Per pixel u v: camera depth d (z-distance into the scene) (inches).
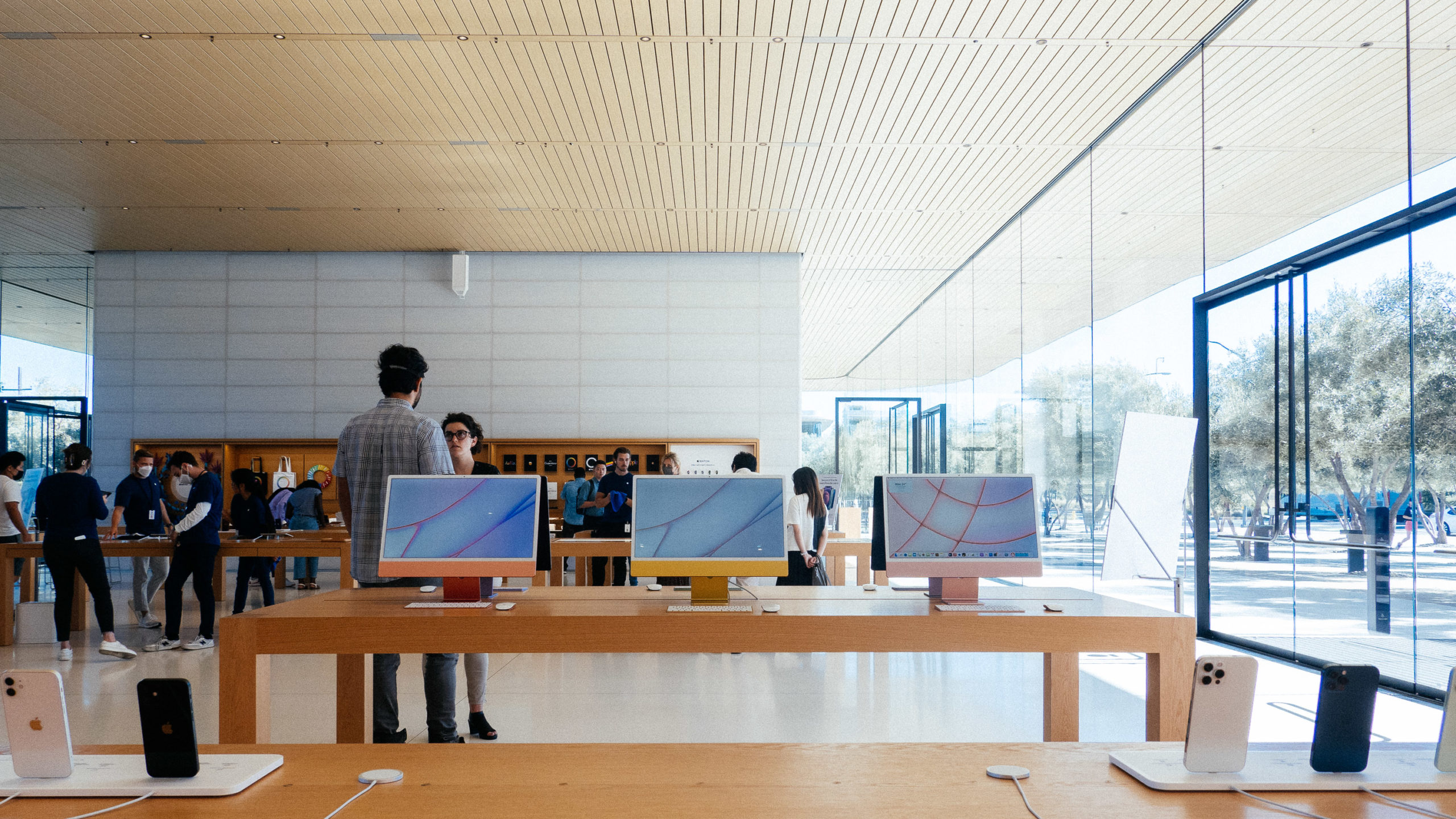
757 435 410.0
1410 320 173.0
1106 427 262.1
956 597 127.3
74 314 454.6
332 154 287.4
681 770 61.9
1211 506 248.1
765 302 413.1
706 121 259.8
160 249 405.7
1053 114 250.5
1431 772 60.8
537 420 409.7
